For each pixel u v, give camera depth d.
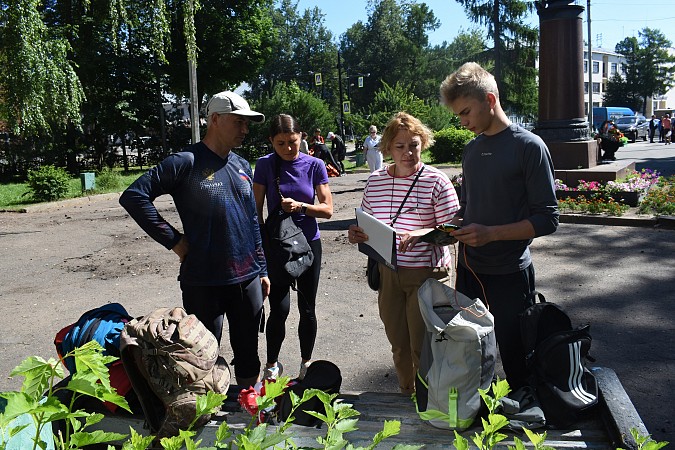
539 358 2.55
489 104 2.71
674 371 4.27
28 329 5.65
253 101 41.22
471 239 2.60
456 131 26.11
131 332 2.54
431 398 2.52
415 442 2.39
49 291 7.03
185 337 2.53
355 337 5.13
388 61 82.50
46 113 15.73
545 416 2.49
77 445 1.38
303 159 4.07
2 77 14.23
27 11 14.03
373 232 3.10
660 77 82.56
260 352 4.84
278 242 3.77
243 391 2.63
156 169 2.99
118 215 13.15
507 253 2.82
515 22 40.78
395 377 4.32
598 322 5.36
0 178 24.03
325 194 4.07
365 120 38.34
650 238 8.55
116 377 2.71
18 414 1.22
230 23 32.03
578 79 12.06
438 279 3.23
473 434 2.43
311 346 4.09
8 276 7.86
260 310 3.29
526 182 2.72
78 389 1.30
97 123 27.62
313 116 38.09
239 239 3.13
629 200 10.41
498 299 2.86
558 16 11.98
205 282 3.05
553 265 7.37
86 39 25.34
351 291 6.54
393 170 3.36
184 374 2.47
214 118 3.07
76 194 17.03
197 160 3.05
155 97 29.69
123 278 7.53
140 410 2.81
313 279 4.05
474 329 2.44
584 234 8.98
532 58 41.50
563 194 11.07
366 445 2.37
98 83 27.12
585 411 2.47
